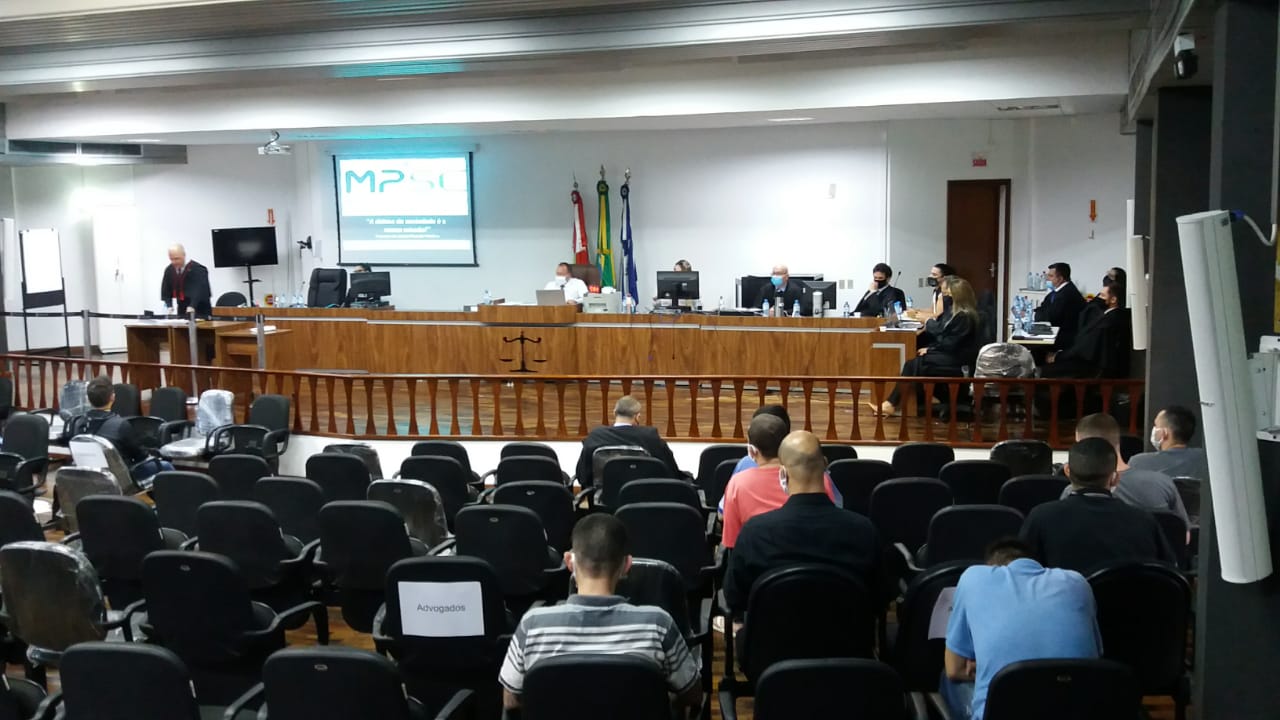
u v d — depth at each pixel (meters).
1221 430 3.43
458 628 3.63
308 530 5.42
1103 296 9.91
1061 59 9.60
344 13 8.64
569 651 2.81
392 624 3.68
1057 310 10.44
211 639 3.92
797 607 3.39
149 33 9.38
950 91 9.98
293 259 16.52
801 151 14.08
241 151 16.53
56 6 8.70
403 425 10.11
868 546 3.51
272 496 5.41
